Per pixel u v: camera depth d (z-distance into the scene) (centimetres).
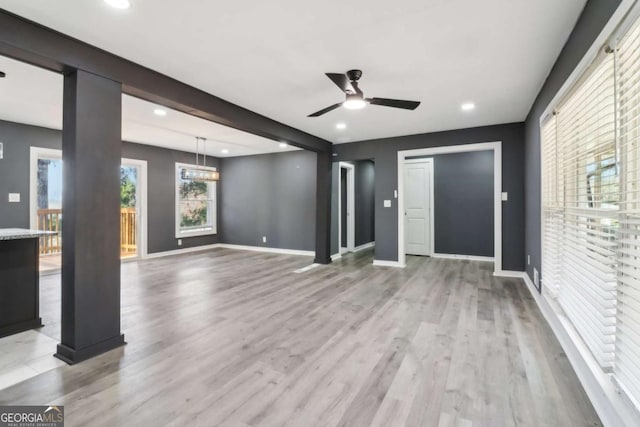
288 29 218
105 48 240
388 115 421
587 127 206
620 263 163
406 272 514
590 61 181
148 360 227
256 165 750
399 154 554
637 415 137
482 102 371
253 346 249
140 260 614
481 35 226
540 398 183
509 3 191
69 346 225
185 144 635
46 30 211
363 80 306
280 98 357
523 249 468
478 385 196
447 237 660
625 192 147
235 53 252
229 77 299
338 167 662
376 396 185
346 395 186
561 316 261
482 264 582
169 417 167
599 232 185
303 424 162
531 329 280
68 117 229
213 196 792
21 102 368
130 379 203
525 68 279
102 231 238
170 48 243
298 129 502
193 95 324
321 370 214
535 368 215
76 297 222
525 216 456
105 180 240
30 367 217
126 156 602
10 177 454
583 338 207
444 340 259
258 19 206
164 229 674
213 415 169
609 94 179
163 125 477
